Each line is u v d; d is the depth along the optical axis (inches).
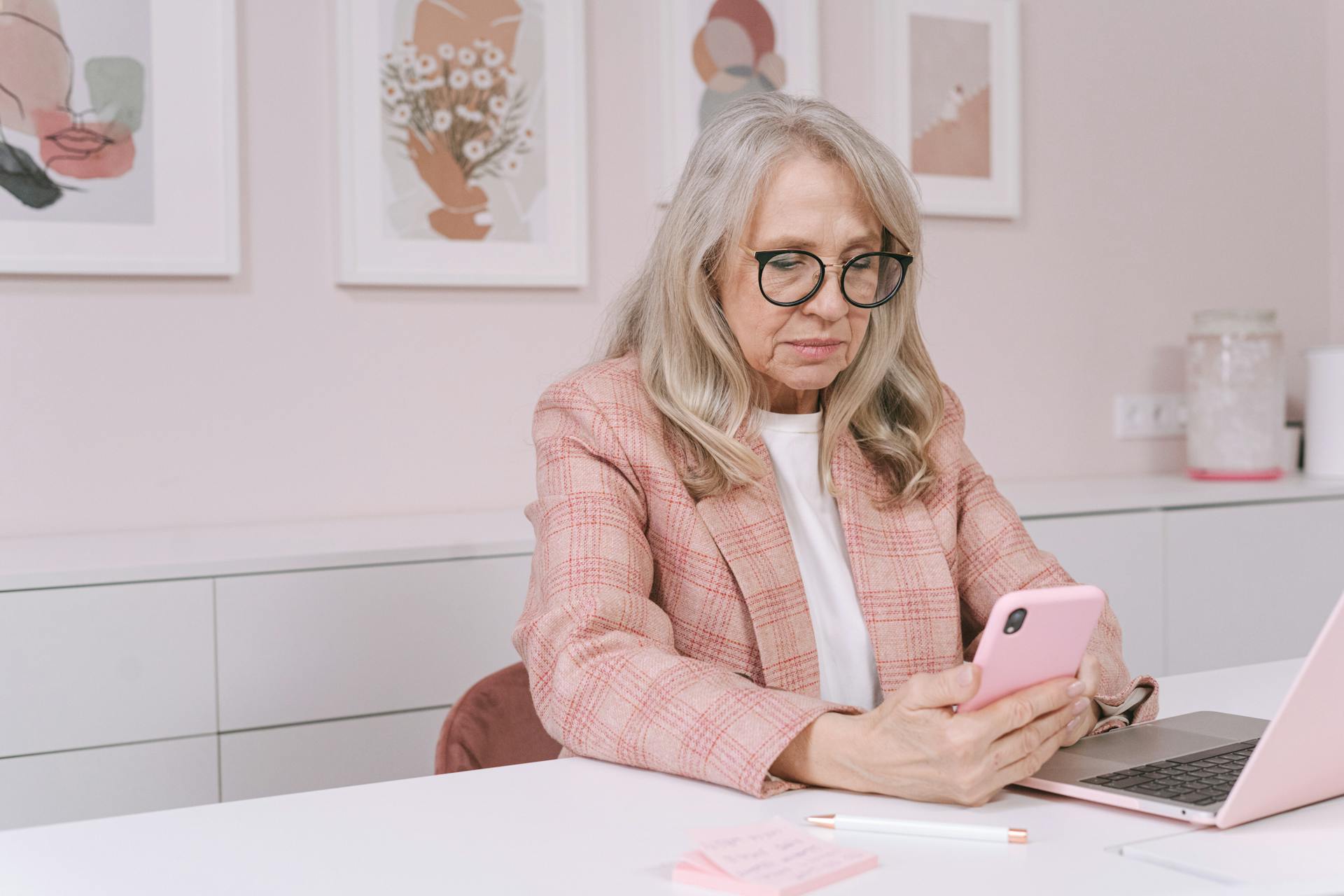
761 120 50.6
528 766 41.4
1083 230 123.5
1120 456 126.0
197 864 32.8
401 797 38.3
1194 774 37.9
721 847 32.1
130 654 73.7
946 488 56.6
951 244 117.3
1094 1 123.2
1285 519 108.5
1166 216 127.6
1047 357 122.2
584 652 43.1
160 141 90.3
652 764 40.1
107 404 90.6
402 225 97.0
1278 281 133.9
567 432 50.5
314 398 96.2
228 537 86.3
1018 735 36.4
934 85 114.7
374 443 98.0
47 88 87.4
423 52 97.0
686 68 105.5
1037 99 120.8
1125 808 36.5
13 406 88.2
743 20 107.0
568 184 101.9
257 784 77.2
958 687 35.1
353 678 79.4
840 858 31.6
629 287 57.8
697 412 51.1
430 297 99.3
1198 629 105.1
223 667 76.0
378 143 96.0
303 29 94.7
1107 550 100.9
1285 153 133.6
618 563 46.1
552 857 33.0
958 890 30.1
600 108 104.0
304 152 95.1
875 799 37.7
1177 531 103.9
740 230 49.8
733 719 39.3
